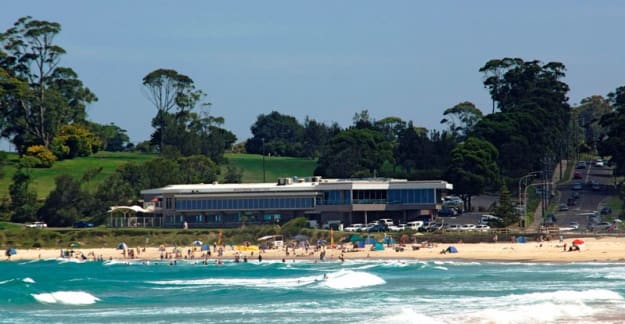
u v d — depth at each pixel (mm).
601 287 148250
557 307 120562
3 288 154625
